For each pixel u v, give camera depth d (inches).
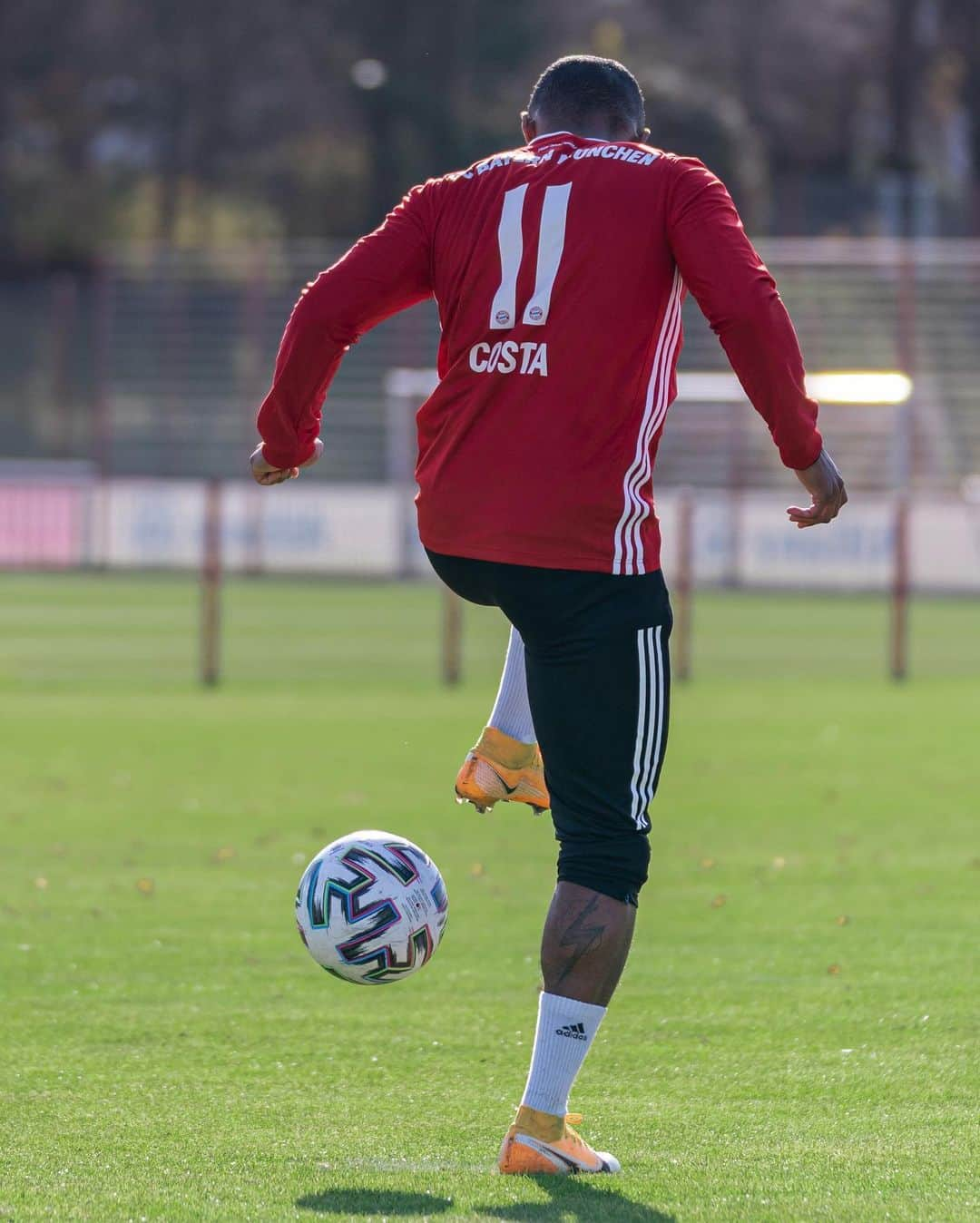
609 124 628.4
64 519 4682.6
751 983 914.7
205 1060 767.7
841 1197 570.3
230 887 1187.9
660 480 5187.0
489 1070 753.6
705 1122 669.3
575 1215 548.4
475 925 1071.0
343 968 646.5
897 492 4931.1
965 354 5216.5
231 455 5772.6
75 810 1526.8
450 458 600.4
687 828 1440.7
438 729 2169.0
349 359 5625.0
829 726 2197.3
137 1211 553.0
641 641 593.6
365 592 4404.5
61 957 976.3
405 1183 586.6
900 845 1360.7
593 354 581.3
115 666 2979.8
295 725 2208.4
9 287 7160.4
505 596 596.4
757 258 573.9
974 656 3176.7
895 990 896.9
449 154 7760.8
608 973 597.0
